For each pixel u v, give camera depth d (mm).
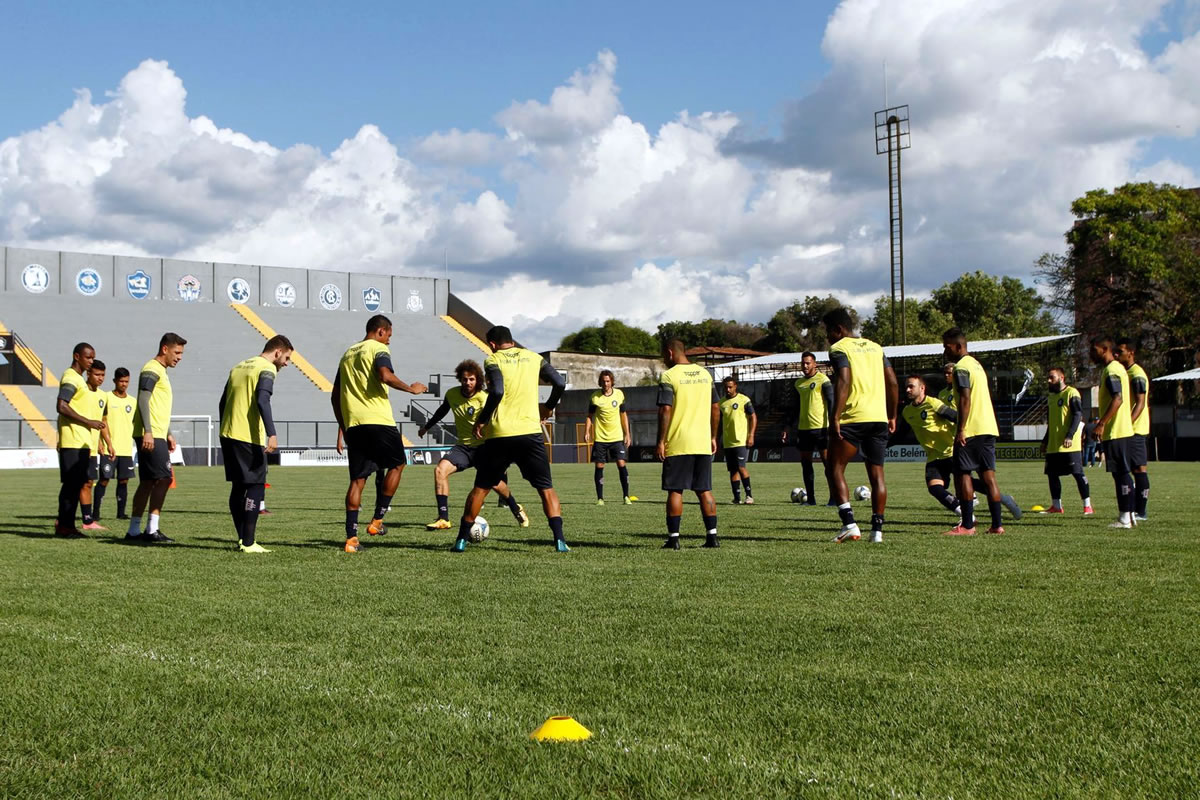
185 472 34188
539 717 3209
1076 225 50219
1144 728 3055
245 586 6207
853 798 2488
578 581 6359
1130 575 6480
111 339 53938
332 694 3502
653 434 51125
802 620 4895
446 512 10781
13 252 56594
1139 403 10680
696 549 8297
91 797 2529
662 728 3084
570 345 97125
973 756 2803
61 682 3676
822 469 30969
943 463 10922
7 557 7953
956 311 80062
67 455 10055
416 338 65125
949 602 5426
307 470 37625
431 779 2641
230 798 2518
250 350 57094
